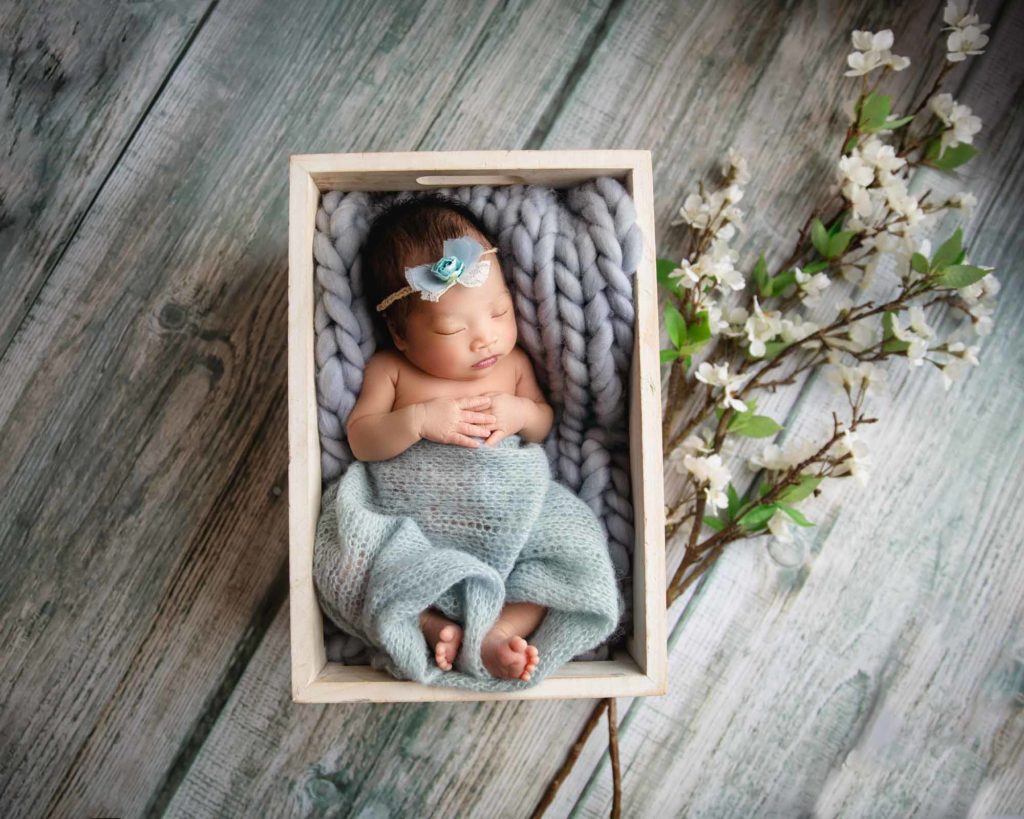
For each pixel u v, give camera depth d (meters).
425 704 1.23
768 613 1.24
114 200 1.24
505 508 1.04
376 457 1.06
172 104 1.25
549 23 1.26
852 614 1.24
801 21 1.27
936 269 1.15
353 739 1.22
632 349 1.06
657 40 1.27
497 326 1.05
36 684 1.21
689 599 1.24
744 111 1.26
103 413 1.23
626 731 1.23
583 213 1.06
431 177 1.06
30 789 1.21
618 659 1.09
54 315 1.24
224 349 1.24
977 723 1.24
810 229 1.26
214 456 1.23
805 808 1.23
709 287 1.19
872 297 1.27
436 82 1.25
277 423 1.23
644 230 1.03
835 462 1.14
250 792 1.21
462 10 1.26
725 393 1.17
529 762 1.22
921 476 1.25
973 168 1.27
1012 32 1.26
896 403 1.26
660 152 1.26
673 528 1.21
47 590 1.22
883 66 1.27
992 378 1.26
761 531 1.21
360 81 1.25
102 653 1.21
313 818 1.21
